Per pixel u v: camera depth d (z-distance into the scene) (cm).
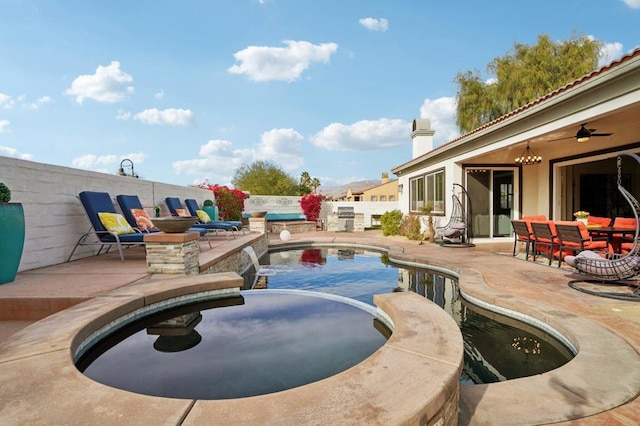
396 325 313
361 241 1194
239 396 247
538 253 804
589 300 445
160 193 984
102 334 331
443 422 204
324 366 294
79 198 609
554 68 1805
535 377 268
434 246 1027
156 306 399
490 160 1084
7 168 487
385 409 183
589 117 552
